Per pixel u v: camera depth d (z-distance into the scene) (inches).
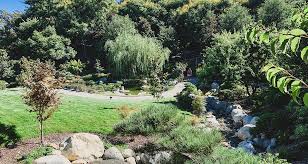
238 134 1060.5
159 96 1569.9
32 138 887.7
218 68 1470.2
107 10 3831.2
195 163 644.1
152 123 834.8
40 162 724.7
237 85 1595.7
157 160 790.5
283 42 126.0
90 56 3390.7
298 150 778.8
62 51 3181.6
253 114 1224.8
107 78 2586.1
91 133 961.5
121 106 1251.2
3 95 1245.7
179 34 3587.6
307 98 119.6
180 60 3161.9
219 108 1451.8
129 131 840.3
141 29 3560.5
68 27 3585.1
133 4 4072.3
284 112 977.5
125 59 2464.3
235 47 1352.1
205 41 3255.4
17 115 998.4
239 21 3181.6
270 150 874.8
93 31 3442.4
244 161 578.2
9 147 824.3
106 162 799.1
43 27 3543.3
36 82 816.9
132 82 2388.0
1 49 3063.5
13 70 2847.0
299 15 146.4
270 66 136.9
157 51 2551.7
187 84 1550.2
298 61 826.8
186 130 745.0
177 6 4266.7
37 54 3154.5
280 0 3058.6
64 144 842.2
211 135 701.3
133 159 828.0
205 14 3499.0
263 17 3097.9
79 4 3809.1
